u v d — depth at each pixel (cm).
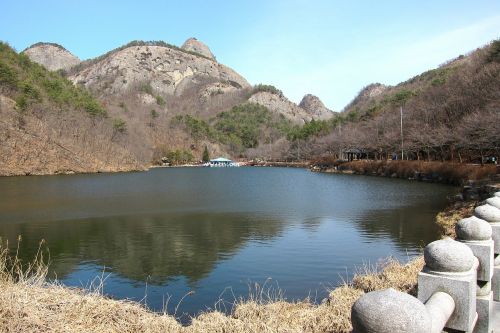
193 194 3288
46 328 451
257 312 613
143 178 5625
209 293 938
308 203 2578
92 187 4009
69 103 8181
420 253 1244
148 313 571
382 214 2041
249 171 7925
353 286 733
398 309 205
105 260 1247
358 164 5866
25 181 4788
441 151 4459
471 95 4522
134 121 11181
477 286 385
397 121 6006
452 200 2344
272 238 1523
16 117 6519
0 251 1220
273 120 16762
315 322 549
